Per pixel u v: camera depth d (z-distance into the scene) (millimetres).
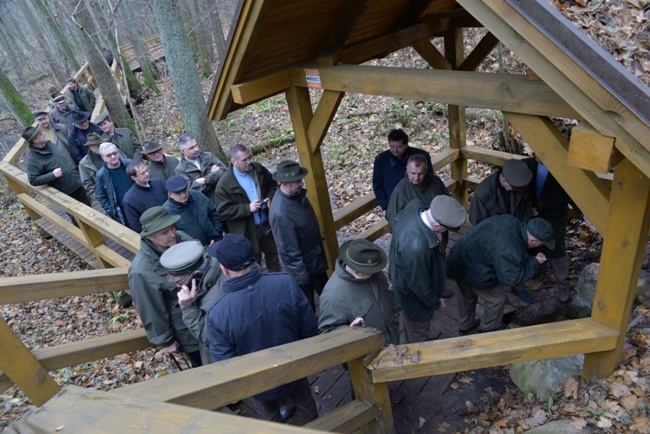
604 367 2758
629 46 1588
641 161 1609
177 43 9078
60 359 2822
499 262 3232
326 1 3336
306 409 3039
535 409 3027
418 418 3428
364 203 5383
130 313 6199
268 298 2518
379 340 2605
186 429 925
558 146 2268
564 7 1718
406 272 3160
